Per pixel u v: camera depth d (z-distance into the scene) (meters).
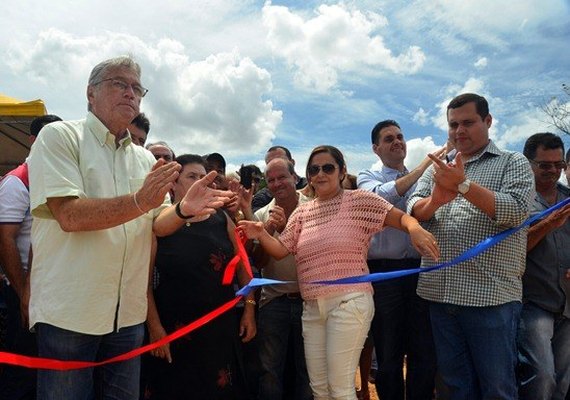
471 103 3.00
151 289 3.04
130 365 2.39
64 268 2.16
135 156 2.55
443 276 2.93
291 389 3.73
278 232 3.57
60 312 2.12
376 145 4.31
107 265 2.22
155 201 2.05
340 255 3.03
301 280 3.17
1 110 7.32
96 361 2.40
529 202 2.76
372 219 3.10
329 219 3.18
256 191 5.08
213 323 3.14
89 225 2.05
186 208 2.43
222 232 3.37
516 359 3.01
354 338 2.95
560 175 3.46
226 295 3.23
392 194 3.81
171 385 3.07
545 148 3.41
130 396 2.38
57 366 2.05
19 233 3.05
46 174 2.10
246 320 3.48
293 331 3.61
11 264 2.91
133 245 2.36
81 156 2.25
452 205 3.00
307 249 3.14
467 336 2.86
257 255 3.64
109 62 2.36
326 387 3.09
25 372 3.02
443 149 3.43
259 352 3.59
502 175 2.90
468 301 2.79
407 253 3.79
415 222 2.88
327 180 3.24
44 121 3.54
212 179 2.50
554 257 3.24
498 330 2.75
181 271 3.11
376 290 3.80
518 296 2.85
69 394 2.15
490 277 2.79
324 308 3.02
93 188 2.25
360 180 4.34
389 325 3.76
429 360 3.67
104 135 2.34
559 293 3.20
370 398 4.85
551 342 3.34
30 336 2.93
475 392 2.90
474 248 2.66
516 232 2.86
